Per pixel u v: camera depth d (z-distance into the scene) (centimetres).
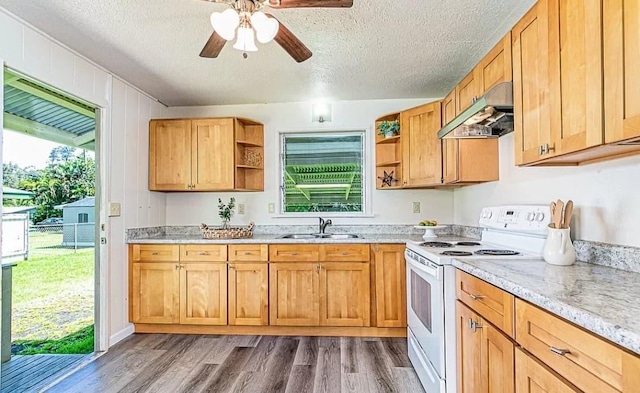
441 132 256
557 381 104
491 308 150
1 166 204
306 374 246
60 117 298
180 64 286
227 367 258
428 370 214
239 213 392
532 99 162
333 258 318
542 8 152
